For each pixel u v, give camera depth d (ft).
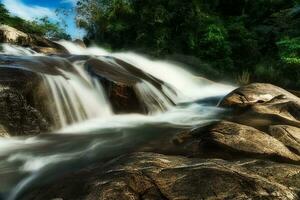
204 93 41.01
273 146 15.79
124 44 84.64
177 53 72.28
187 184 11.18
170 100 31.63
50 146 18.58
